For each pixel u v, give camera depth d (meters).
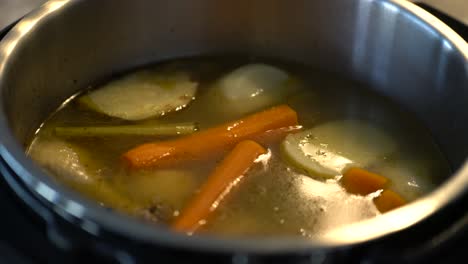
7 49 0.45
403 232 0.36
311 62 0.55
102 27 0.52
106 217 0.35
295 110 0.52
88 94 0.52
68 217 0.36
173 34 0.55
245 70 0.54
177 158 0.47
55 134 0.49
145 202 0.44
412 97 0.51
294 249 0.34
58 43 0.49
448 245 0.36
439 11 0.51
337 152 0.48
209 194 0.44
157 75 0.54
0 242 0.37
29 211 0.37
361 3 0.51
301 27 0.54
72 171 0.46
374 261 0.35
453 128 0.48
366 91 0.54
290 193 0.45
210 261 0.34
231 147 0.48
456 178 0.38
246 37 0.56
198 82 0.53
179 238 0.34
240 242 0.34
